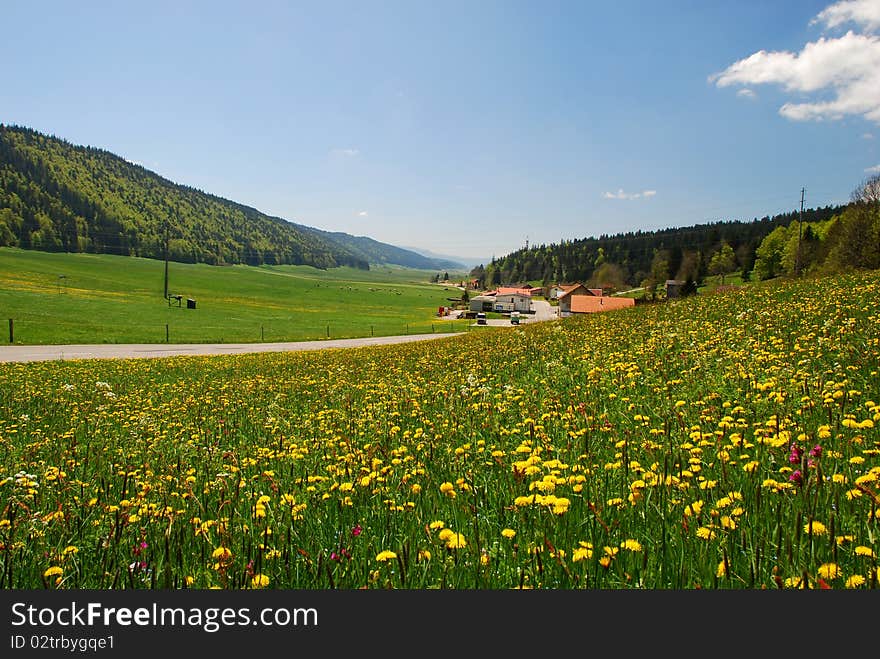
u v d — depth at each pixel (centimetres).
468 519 409
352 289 19875
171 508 443
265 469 614
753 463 423
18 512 453
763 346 1102
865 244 5488
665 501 399
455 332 8550
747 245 15488
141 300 9838
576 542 361
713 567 318
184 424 1010
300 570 357
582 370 1115
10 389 1725
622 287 18788
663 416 677
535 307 18062
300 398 1307
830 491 376
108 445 815
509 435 662
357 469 546
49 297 8681
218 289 14688
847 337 1039
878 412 526
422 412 907
